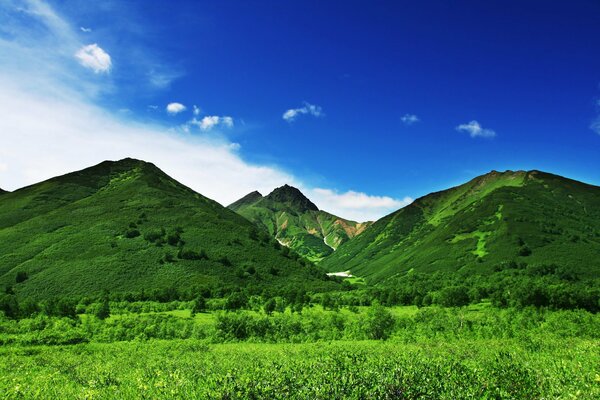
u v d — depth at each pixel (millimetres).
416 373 14914
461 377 14820
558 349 29719
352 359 18938
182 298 128625
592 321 61812
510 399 13266
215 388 14648
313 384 14266
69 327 74688
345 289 176500
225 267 173375
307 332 73750
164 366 30297
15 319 83125
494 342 44406
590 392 12297
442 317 70938
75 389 20797
